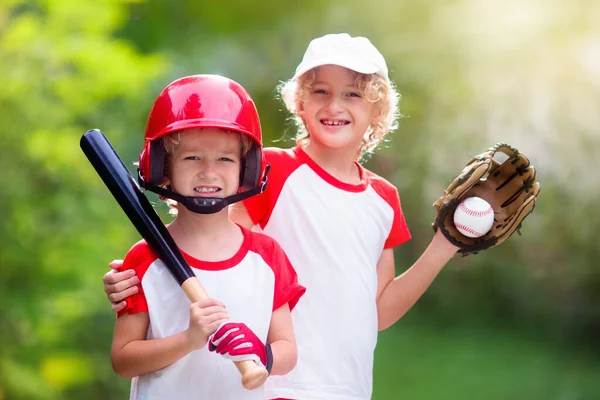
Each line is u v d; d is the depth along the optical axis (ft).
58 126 29.55
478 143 55.47
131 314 9.43
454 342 52.75
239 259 9.69
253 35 55.26
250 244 9.87
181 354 8.98
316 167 12.18
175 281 9.47
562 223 52.01
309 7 55.47
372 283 12.15
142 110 35.24
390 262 12.78
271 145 53.52
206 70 49.98
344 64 11.72
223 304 9.28
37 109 28.63
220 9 53.67
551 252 53.31
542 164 52.95
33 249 28.68
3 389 27.76
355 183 12.35
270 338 9.80
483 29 54.08
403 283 12.69
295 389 11.60
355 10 55.16
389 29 55.11
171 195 9.45
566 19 52.39
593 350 50.67
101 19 30.25
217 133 9.46
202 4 53.11
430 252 12.69
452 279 57.31
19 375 27.84
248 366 8.66
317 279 11.81
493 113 55.01
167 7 51.37
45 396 28.43
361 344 11.92
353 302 11.86
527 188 12.60
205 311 8.87
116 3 31.32
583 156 51.55
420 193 56.24
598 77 52.11
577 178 51.67
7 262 28.76
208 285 9.49
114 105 33.86
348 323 11.82
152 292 9.44
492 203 12.64
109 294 9.45
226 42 54.60
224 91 9.56
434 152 55.93
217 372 9.47
